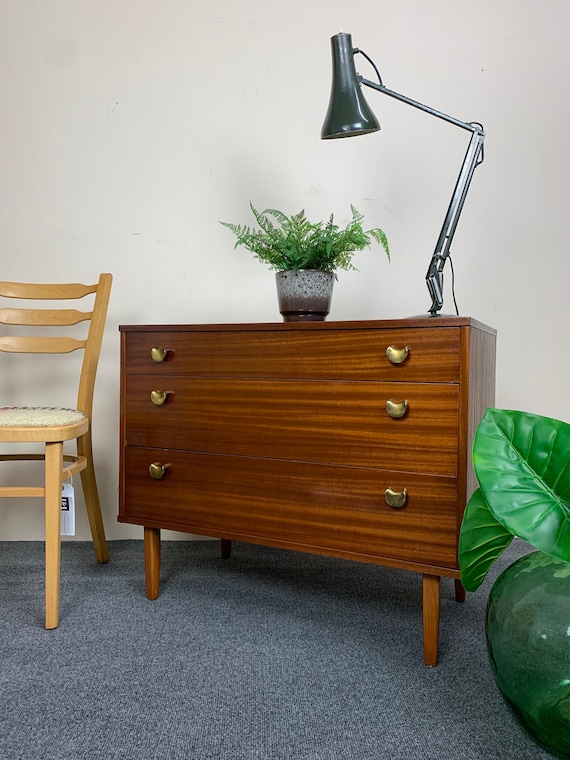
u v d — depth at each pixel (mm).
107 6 1846
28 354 1882
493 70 1769
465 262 1792
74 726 888
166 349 1336
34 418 1280
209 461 1296
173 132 1851
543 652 759
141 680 1021
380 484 1119
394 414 1087
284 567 1628
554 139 1760
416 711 938
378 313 1821
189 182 1854
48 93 1865
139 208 1862
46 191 1870
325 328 1158
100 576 1538
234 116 1838
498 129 1772
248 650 1138
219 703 955
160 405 1350
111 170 1862
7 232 1877
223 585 1485
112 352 1876
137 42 1849
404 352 1074
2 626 1232
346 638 1195
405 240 1807
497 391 1798
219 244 1854
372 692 993
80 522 1869
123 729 882
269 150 1833
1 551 1756
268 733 877
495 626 825
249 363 1242
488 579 1537
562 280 1770
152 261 1866
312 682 1022
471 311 1797
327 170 1819
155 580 1387
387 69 1790
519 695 786
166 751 834
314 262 1354
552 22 1754
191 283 1864
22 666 1065
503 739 870
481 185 1779
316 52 1812
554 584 787
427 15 1781
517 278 1782
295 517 1203
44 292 1576
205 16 1834
